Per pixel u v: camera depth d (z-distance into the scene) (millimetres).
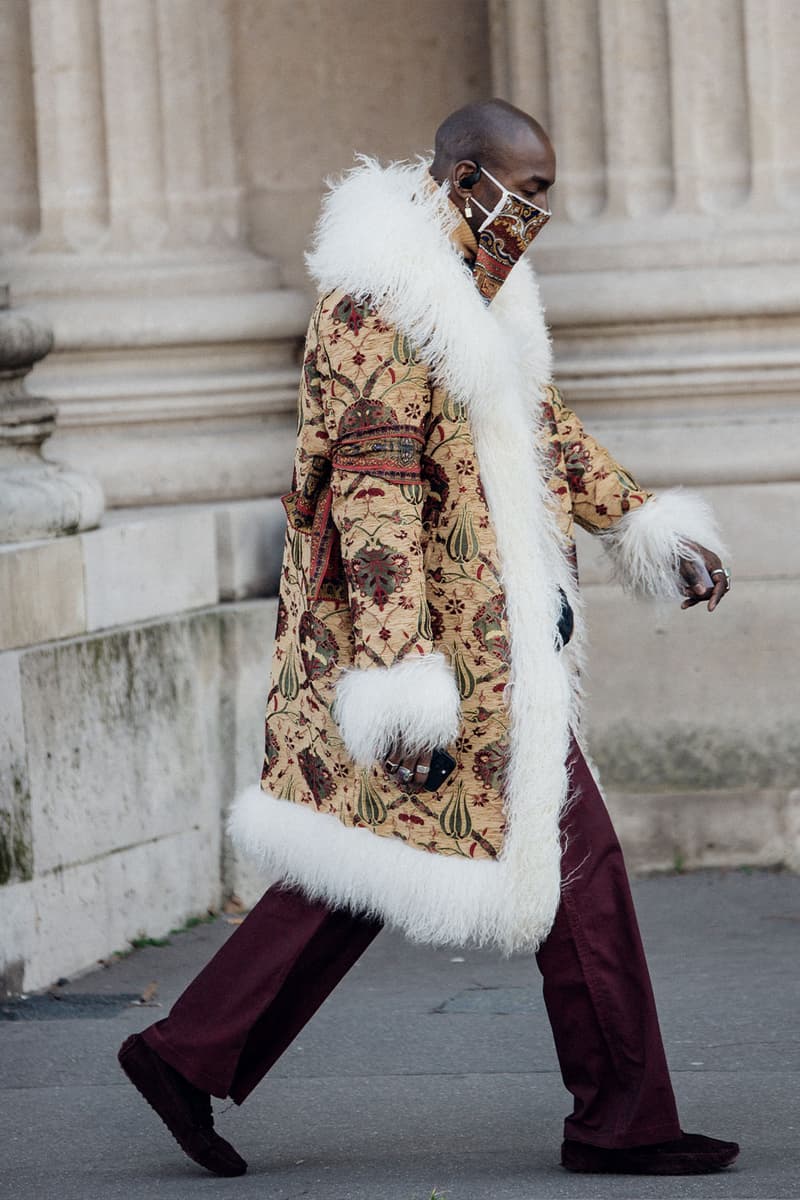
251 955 9039
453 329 8352
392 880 8688
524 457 8711
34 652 12789
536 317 9305
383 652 8312
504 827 8727
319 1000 9148
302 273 16984
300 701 8953
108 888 13531
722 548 9953
